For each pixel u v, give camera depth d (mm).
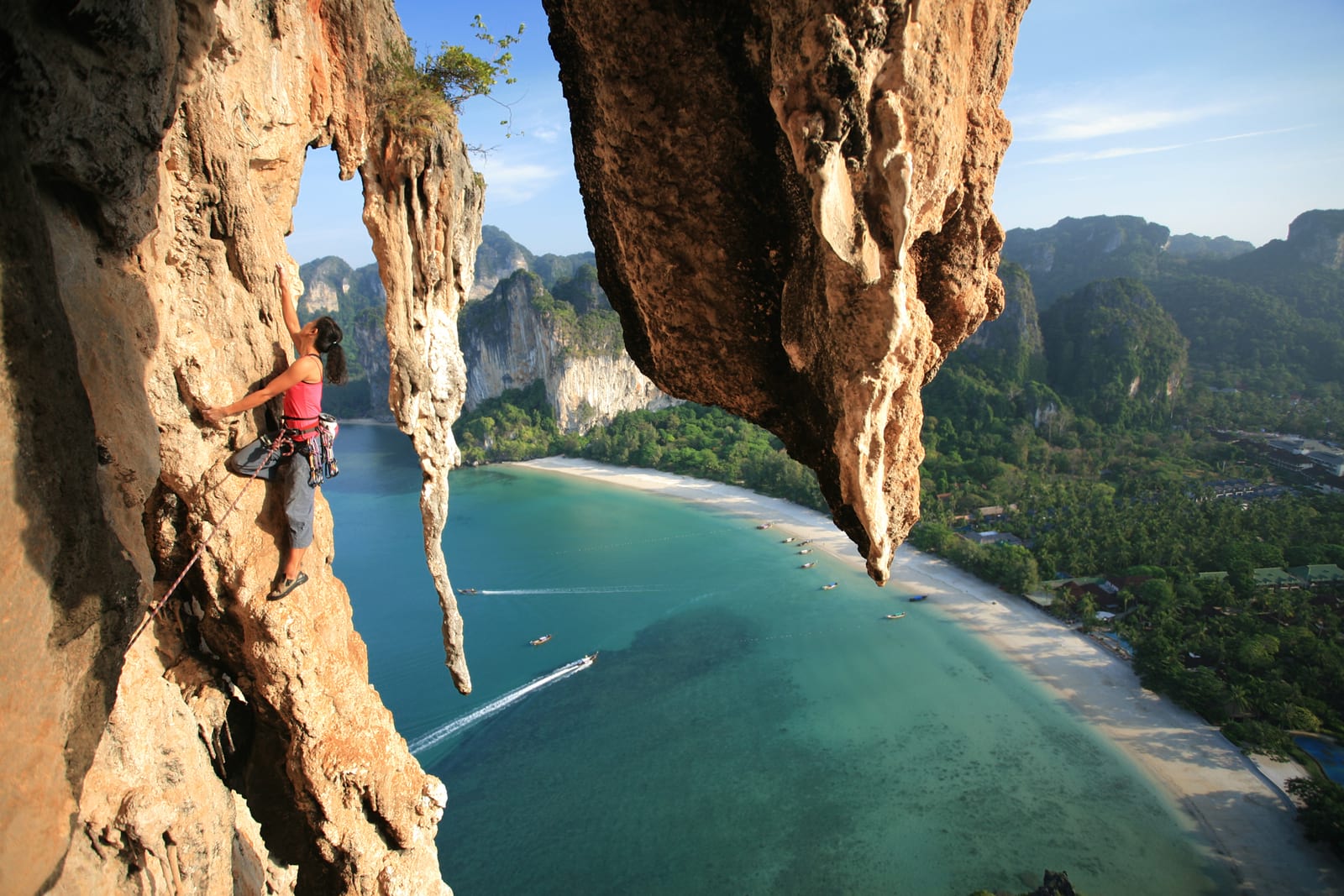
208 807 7262
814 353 5383
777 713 39312
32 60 3668
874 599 53250
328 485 97312
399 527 75812
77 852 5434
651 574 60344
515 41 13984
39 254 3346
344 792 9234
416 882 10031
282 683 8406
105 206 5020
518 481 101250
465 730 38656
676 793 33469
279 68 9836
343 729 9172
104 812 5949
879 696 40562
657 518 77688
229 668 8648
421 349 16031
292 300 8742
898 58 4172
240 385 7840
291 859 10023
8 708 3156
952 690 40906
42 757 3367
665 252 6066
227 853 7625
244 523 7738
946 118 4527
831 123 4254
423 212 14961
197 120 7043
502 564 63906
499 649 47438
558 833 31422
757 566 61000
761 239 5781
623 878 29109
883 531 5656
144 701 6637
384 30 13117
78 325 4930
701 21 5148
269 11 9602
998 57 5293
